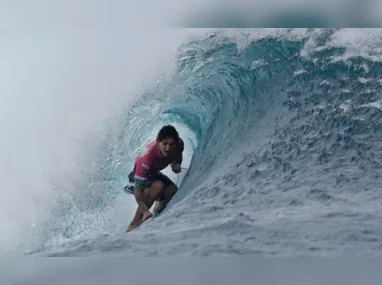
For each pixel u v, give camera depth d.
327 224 3.18
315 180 3.81
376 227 3.09
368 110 4.36
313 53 4.89
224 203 3.71
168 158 4.27
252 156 4.23
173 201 4.18
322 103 4.52
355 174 3.82
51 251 3.33
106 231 4.52
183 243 3.15
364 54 4.74
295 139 4.29
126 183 4.84
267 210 3.49
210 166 4.54
